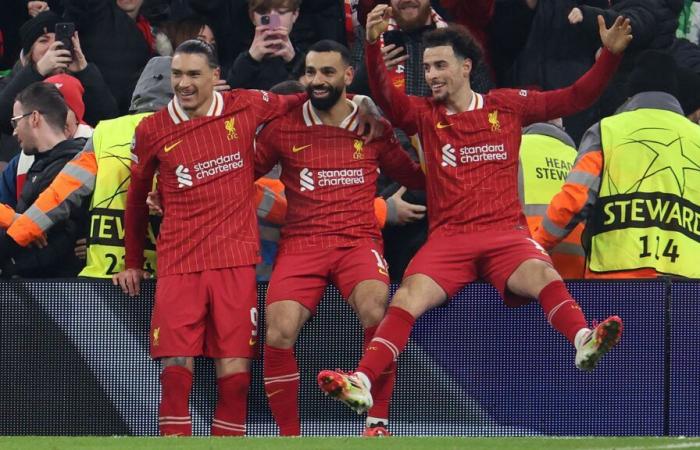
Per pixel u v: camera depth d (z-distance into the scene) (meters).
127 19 25.62
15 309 20.19
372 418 18.86
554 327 18.42
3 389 20.23
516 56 24.77
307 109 19.12
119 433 20.09
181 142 18.75
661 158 19.84
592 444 15.70
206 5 25.70
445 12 25.70
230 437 16.75
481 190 18.78
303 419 19.84
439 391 19.80
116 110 24.14
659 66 20.42
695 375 19.59
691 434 19.62
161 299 18.73
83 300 20.09
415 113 19.03
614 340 16.95
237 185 18.84
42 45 24.78
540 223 19.95
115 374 20.06
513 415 19.78
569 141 21.17
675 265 19.83
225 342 18.66
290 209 19.17
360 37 24.73
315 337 19.75
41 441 16.02
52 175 20.83
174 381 18.56
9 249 20.25
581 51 24.72
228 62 25.84
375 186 19.41
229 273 18.72
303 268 18.86
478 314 19.75
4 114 24.42
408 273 18.70
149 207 19.53
